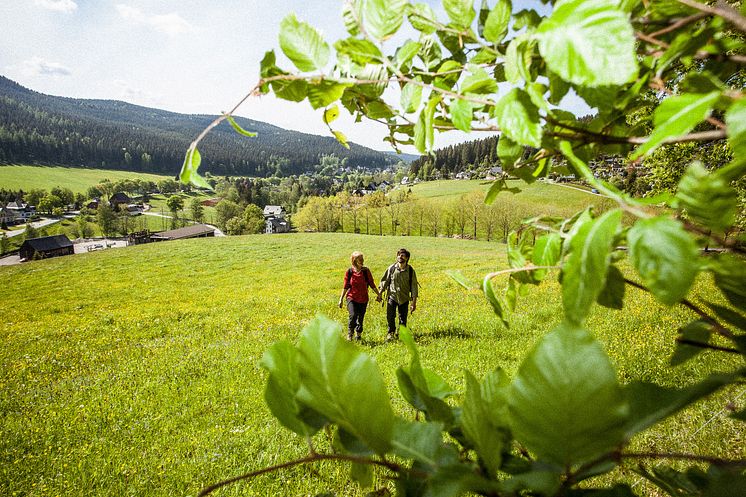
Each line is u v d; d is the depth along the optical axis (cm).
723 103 40
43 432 573
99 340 1281
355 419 42
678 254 35
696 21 50
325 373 42
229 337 1195
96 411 637
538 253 72
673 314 846
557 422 32
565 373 31
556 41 43
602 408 30
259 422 553
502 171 90
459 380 626
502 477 202
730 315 57
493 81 64
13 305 2223
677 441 372
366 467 62
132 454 494
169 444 511
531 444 34
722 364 530
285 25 65
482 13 79
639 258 37
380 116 83
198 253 3881
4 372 968
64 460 487
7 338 1411
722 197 36
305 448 452
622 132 72
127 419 605
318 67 64
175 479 423
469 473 40
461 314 1174
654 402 40
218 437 512
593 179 43
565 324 34
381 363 742
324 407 43
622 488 43
